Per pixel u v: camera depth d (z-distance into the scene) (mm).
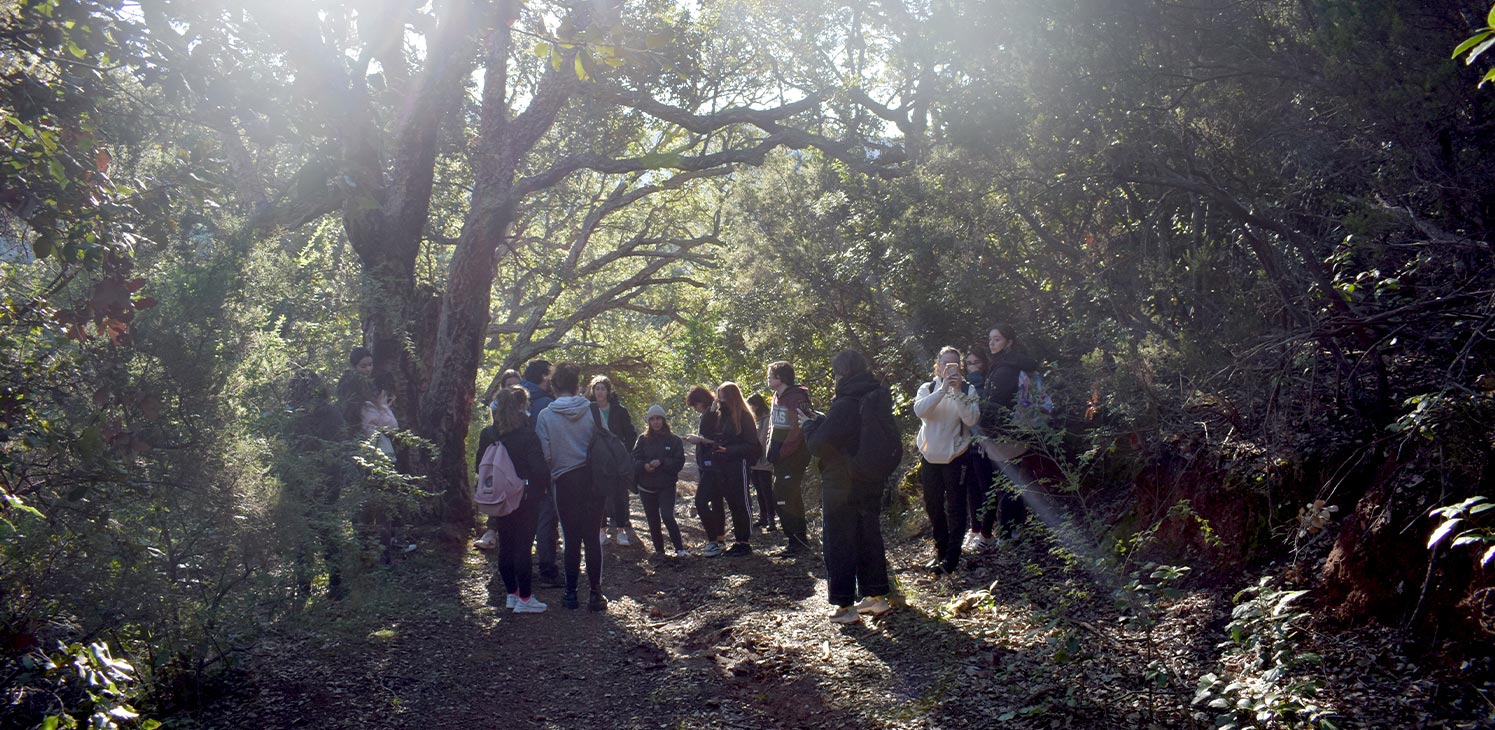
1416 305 4461
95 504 4078
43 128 3420
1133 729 3969
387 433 8102
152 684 4918
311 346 8969
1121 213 6602
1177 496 5980
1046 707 4207
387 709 5191
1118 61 5617
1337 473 4891
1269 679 3570
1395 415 4785
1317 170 5055
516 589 7340
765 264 13586
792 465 9289
